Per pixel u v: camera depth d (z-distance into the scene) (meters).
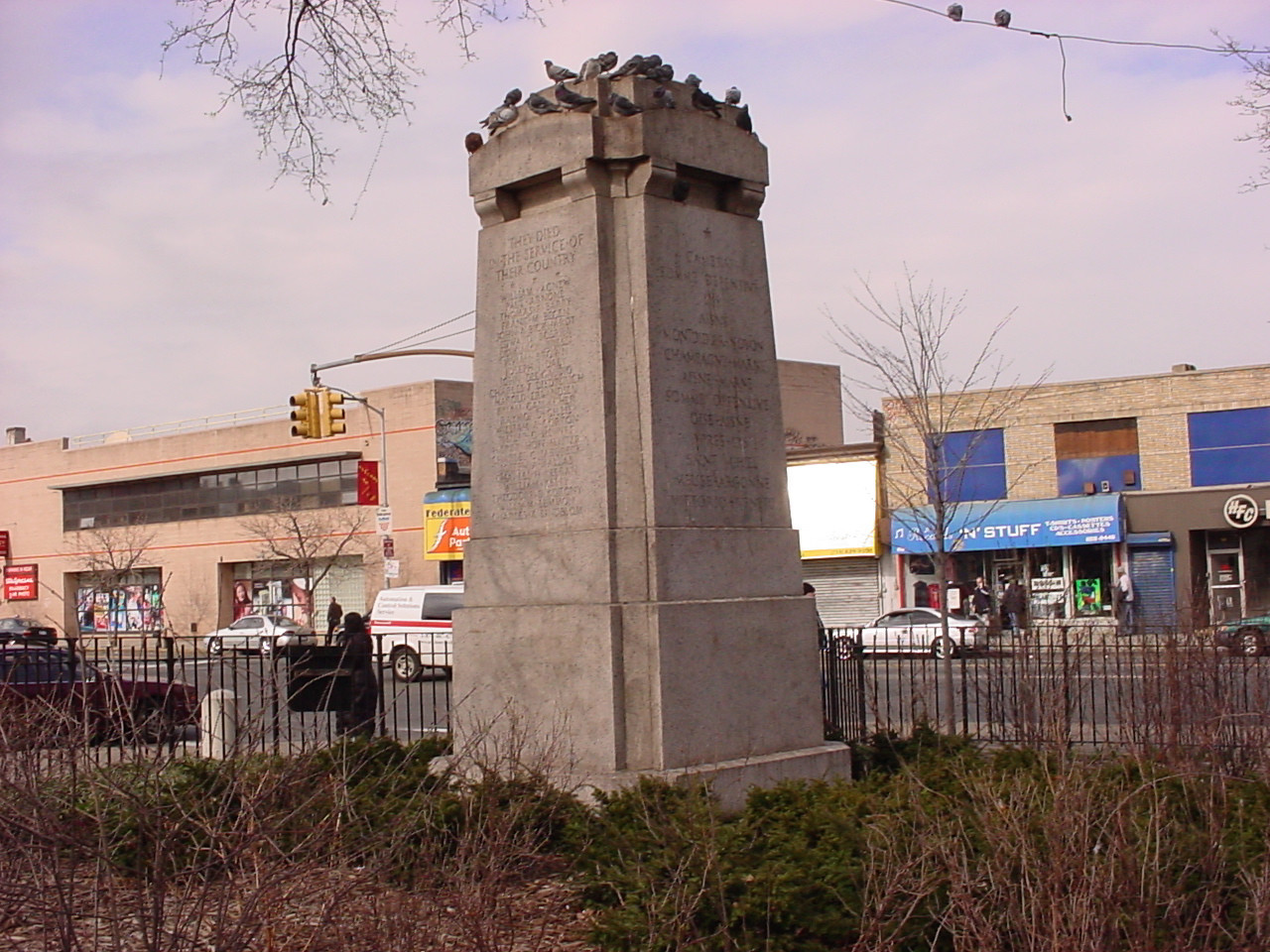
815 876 6.64
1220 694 10.00
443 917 6.43
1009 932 5.82
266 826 6.45
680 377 9.75
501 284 10.32
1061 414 40.38
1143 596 39.34
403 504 50.69
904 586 42.38
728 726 9.55
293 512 53.59
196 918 5.65
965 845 6.44
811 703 10.16
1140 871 5.83
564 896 7.33
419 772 9.12
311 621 46.25
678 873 6.32
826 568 43.69
